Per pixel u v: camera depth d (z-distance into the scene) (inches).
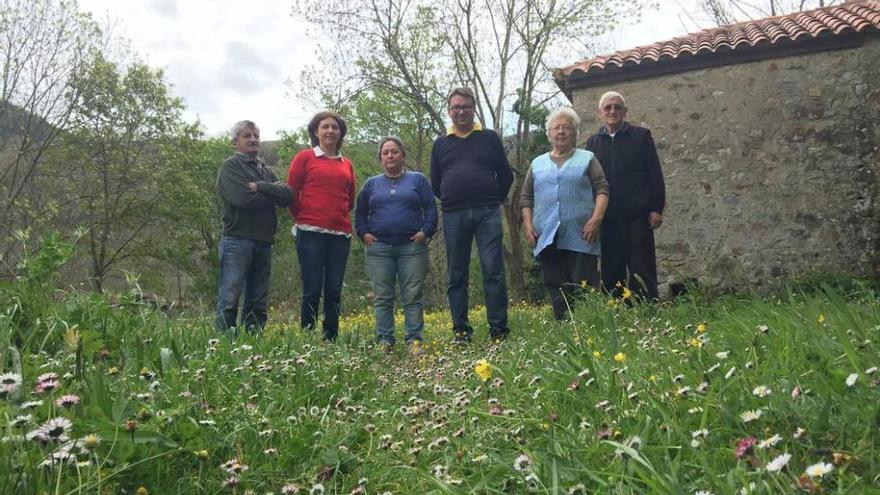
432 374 142.8
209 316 185.6
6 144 809.5
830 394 74.2
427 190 229.9
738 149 377.4
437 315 473.1
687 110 387.9
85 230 161.9
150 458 74.2
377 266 224.1
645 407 85.7
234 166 211.6
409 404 118.2
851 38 360.2
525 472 71.7
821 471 52.9
